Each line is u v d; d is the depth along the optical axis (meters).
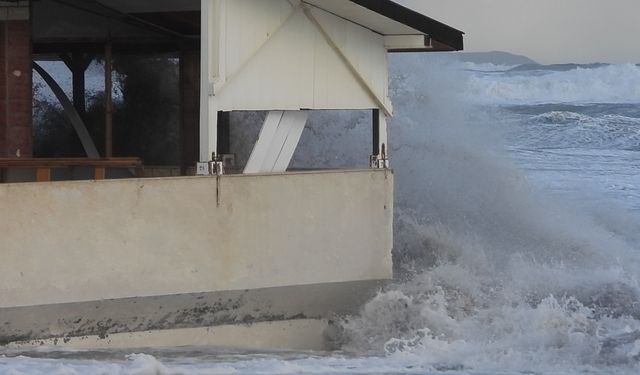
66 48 44.47
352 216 30.11
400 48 33.25
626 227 48.09
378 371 25.64
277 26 30.77
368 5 30.88
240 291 28.39
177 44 43.59
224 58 29.42
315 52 31.83
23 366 23.72
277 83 31.02
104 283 26.50
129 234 26.80
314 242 29.53
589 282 35.00
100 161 30.98
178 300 27.56
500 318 30.22
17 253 25.48
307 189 29.39
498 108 105.00
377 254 30.55
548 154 86.38
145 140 47.06
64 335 26.53
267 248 28.77
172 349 27.33
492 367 26.50
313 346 30.02
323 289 29.75
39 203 25.73
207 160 29.14
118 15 40.53
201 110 29.20
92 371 23.58
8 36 33.44
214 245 27.95
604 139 99.94
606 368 26.78
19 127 33.53
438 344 28.08
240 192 28.30
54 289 25.89
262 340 29.27
